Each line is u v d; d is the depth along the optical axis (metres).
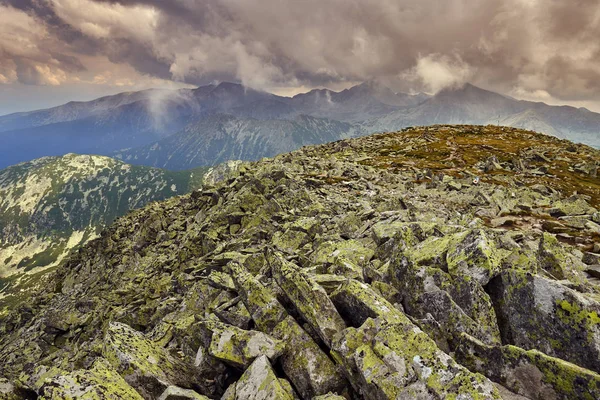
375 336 12.03
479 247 15.20
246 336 14.28
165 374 13.52
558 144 159.62
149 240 71.06
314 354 13.52
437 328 13.59
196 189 81.69
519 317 13.20
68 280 87.31
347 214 34.41
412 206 37.97
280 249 30.62
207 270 35.88
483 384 9.48
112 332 14.77
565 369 10.06
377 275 18.25
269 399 11.52
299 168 84.12
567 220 39.25
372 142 165.25
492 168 97.31
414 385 10.21
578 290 15.80
